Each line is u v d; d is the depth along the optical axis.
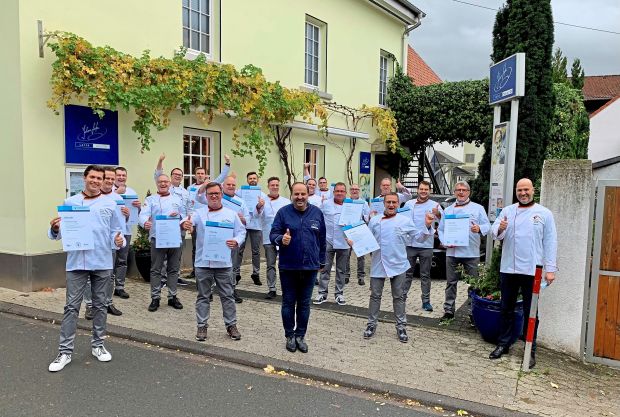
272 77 11.40
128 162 8.36
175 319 6.34
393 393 4.46
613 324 5.41
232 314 5.68
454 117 14.50
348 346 5.60
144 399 4.17
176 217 6.59
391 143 14.94
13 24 6.86
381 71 15.90
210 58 9.95
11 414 3.83
